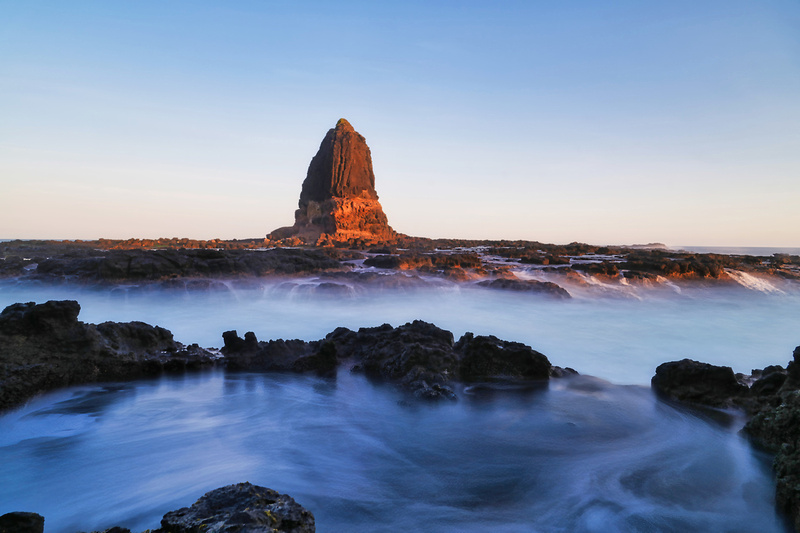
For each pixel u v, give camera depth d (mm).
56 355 8633
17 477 5723
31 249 34344
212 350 10820
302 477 5766
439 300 23188
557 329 18328
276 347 10422
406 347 9883
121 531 4164
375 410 7902
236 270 25109
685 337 17453
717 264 33125
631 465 6070
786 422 5961
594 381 9695
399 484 5594
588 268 30766
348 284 24359
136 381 9227
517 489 5504
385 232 69688
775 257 45375
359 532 4695
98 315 18672
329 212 66688
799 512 4535
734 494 5391
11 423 7266
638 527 4809
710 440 6789
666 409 7973
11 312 8766
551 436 6895
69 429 7113
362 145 73812
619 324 19547
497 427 7234
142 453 6340
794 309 25000
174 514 4137
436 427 7223
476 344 9953
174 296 21453
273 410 7879
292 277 26516
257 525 3791
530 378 9617
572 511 5090
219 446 6574
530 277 29156
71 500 5371
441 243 57531
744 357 15078
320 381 9367
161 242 47875
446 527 4836
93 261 23781
